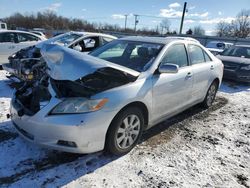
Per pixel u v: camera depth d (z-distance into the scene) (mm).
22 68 5762
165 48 4086
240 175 3236
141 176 3051
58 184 2809
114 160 3328
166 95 3932
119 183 2896
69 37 7770
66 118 2859
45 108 2951
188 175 3148
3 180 2818
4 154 3303
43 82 3572
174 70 3627
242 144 4117
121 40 4684
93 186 2814
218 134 4426
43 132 2943
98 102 2967
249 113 5770
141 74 3564
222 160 3564
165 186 2910
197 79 4758
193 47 4879
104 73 3250
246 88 8531
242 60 9016
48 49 3568
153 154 3559
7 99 5453
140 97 3396
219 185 3006
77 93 3062
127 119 3365
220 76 5785
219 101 6613
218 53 10883
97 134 3012
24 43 9266
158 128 4469
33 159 3240
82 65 3043
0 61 8773
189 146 3889
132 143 3547
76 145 2936
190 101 4773
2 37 8812
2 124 4168
